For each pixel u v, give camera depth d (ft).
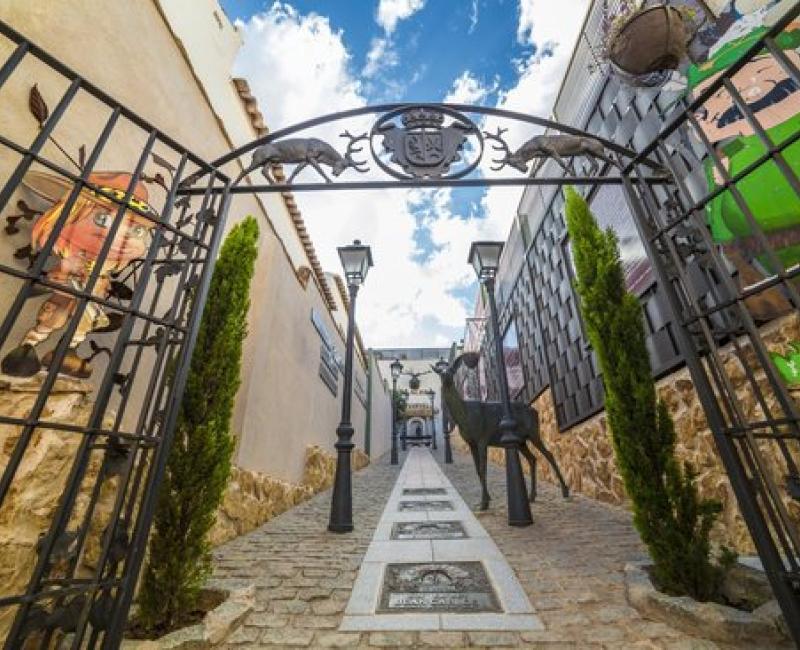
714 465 10.70
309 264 25.36
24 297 4.36
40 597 4.13
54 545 4.42
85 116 8.27
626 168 8.20
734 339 6.27
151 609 6.42
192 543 6.86
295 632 6.76
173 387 6.06
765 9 8.99
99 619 4.72
